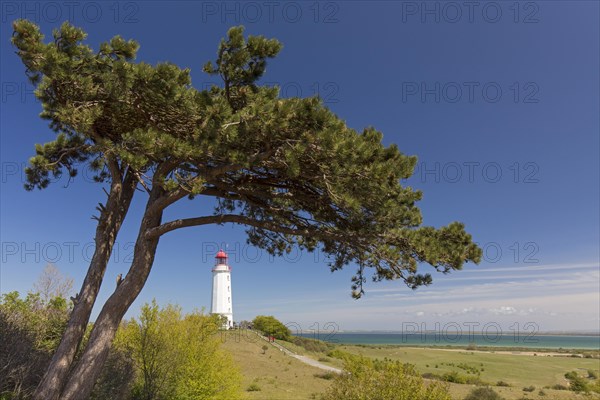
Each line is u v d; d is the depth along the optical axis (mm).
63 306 16078
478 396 27625
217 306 51719
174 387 12102
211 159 7203
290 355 44344
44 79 6566
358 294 8789
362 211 7387
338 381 10398
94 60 6754
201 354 12922
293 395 22953
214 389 12930
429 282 7473
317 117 5895
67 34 6273
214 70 7375
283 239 10211
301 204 8406
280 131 6219
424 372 48969
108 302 7250
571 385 38438
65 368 6883
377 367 10125
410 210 7852
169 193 7656
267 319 61531
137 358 11812
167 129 7535
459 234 7578
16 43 5898
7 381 7418
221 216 8031
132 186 8906
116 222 8258
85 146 7953
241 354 35906
